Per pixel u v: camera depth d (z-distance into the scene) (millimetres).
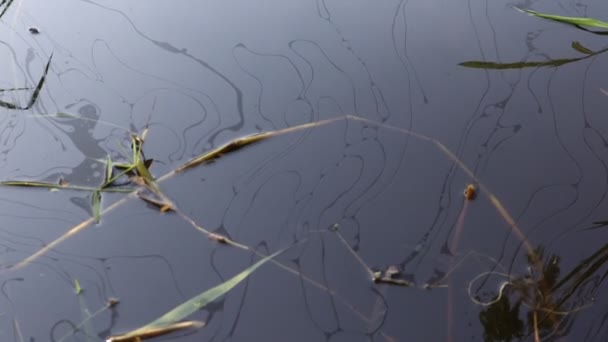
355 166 1078
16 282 996
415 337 950
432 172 1069
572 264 990
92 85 1172
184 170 1077
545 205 1035
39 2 1289
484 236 1015
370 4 1272
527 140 1095
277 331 958
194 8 1275
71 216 1046
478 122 1116
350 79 1168
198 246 1018
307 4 1276
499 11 1257
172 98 1153
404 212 1036
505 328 952
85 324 967
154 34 1235
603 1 1271
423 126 1114
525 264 992
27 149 1104
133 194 1059
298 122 1122
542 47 1202
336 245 1013
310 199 1050
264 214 1039
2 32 1244
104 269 1003
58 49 1219
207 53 1208
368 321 961
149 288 989
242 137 1106
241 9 1271
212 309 970
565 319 954
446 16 1251
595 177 1058
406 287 981
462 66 1181
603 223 1017
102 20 1259
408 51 1203
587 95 1141
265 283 988
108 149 1103
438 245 1010
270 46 1215
